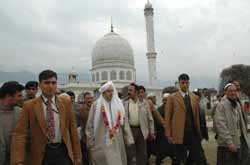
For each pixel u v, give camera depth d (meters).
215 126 10.90
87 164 13.30
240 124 10.84
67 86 83.56
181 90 12.01
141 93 13.55
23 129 7.57
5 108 8.58
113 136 10.37
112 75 92.31
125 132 11.30
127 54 94.56
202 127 12.29
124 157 10.86
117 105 10.87
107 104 10.77
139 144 13.09
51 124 7.55
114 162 10.16
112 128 10.45
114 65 92.19
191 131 11.63
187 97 11.89
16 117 8.68
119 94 15.92
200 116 12.22
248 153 10.80
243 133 10.80
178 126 11.58
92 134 10.76
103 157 10.33
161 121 14.30
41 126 7.48
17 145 7.38
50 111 7.63
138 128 13.10
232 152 10.60
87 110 13.28
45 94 7.73
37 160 7.44
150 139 13.52
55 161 7.46
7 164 8.45
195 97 12.00
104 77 92.75
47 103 7.72
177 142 11.53
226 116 10.62
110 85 10.81
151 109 14.55
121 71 92.75
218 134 10.77
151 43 92.62
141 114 13.20
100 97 10.91
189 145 11.70
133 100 13.36
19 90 8.70
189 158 11.86
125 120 11.38
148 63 93.31
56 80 7.83
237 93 11.17
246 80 63.38
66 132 7.75
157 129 14.62
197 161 11.57
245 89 63.47
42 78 7.68
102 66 93.06
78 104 14.41
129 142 11.26
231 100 10.88
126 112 13.09
